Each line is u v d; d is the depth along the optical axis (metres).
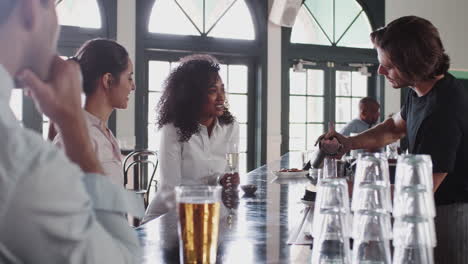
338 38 7.92
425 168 1.03
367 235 1.08
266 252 1.48
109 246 0.89
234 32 7.30
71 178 0.80
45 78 0.98
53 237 0.78
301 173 3.46
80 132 1.01
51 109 0.99
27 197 0.76
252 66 7.52
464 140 1.87
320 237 1.09
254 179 3.36
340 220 1.08
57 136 1.91
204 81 2.84
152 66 6.98
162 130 2.87
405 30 1.96
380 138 2.65
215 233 1.17
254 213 2.11
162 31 6.91
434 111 1.88
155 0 6.86
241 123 7.50
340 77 8.06
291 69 7.76
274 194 2.66
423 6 8.52
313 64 7.84
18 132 0.79
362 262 1.08
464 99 1.91
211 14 7.17
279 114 7.57
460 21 8.91
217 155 2.98
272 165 4.34
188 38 6.98
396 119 2.65
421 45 1.92
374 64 8.21
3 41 0.85
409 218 1.01
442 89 1.92
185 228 1.16
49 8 0.90
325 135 2.70
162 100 2.90
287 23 7.34
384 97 8.23
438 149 1.84
